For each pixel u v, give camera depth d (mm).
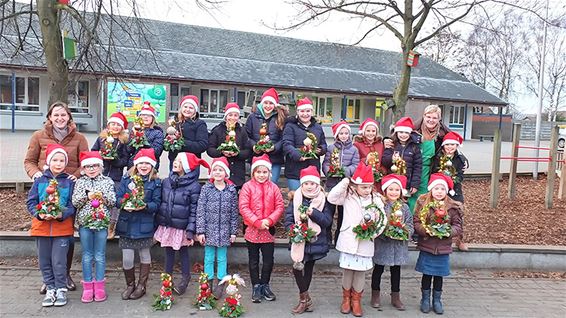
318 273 6469
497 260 6840
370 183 5168
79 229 5219
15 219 7359
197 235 5410
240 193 5520
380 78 34938
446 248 5242
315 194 5199
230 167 6434
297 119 6504
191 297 5453
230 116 6406
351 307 5250
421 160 6316
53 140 5535
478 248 6789
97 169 5238
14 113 24609
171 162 6406
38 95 26031
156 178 5500
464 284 6262
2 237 6363
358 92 31062
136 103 18812
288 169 6465
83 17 7785
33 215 4953
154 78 23875
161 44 30547
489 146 28469
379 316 5180
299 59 34812
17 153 15062
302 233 5043
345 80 32688
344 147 6391
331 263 6680
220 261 5574
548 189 9453
